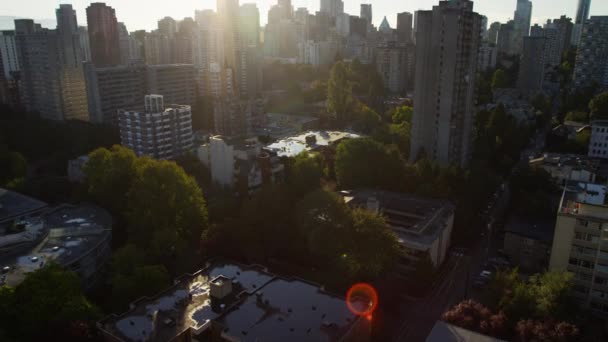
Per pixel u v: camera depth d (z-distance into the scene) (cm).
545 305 10488
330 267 13125
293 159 19738
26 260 12900
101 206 17550
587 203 12206
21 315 9969
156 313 10169
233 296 10638
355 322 9856
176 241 14300
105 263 14438
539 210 16600
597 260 11806
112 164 17725
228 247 14162
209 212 16750
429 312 12925
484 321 10125
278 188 16000
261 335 9319
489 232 16488
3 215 16062
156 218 15225
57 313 10081
